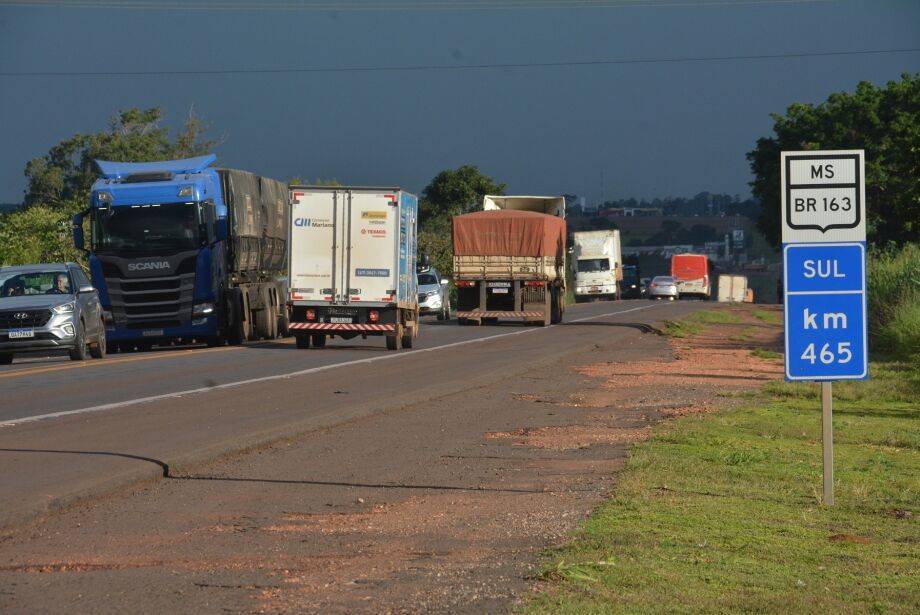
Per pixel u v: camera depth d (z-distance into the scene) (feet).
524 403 125.08
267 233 267.80
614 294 618.03
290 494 70.95
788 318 65.98
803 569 51.37
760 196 626.23
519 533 58.90
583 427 104.94
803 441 98.07
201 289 225.56
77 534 59.11
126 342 240.12
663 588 46.85
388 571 50.72
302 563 52.49
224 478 76.64
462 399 128.98
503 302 314.14
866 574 50.65
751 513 64.85
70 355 191.72
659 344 237.25
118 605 45.37
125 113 612.70
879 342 214.90
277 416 107.14
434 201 645.92
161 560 53.26
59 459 80.48
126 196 225.97
